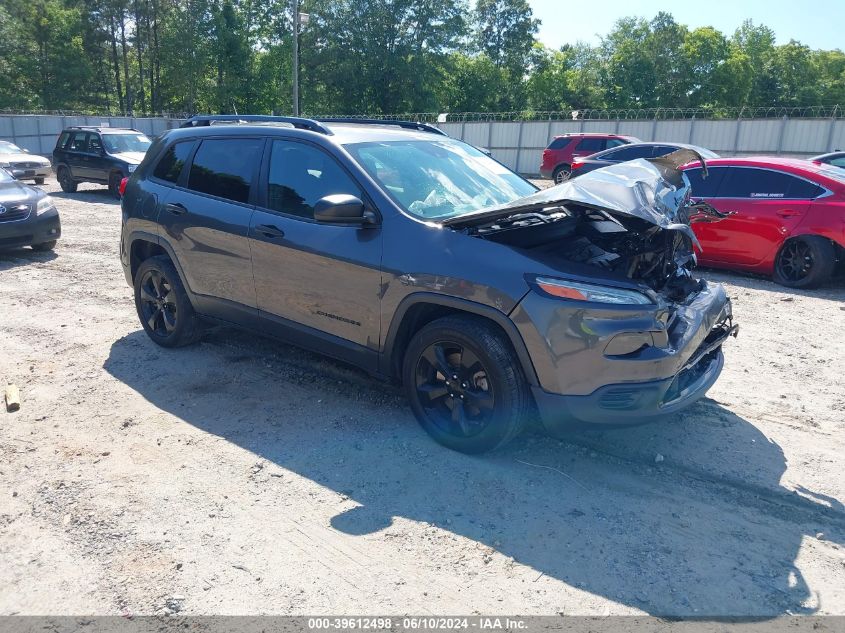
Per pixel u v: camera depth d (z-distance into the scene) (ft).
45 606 8.60
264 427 13.57
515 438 12.95
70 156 60.29
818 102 261.85
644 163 13.67
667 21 240.12
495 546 9.82
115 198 57.47
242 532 10.12
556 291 10.77
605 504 10.94
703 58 240.73
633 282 11.25
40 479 11.60
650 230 11.89
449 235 12.05
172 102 225.56
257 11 208.23
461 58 230.27
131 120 133.59
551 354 10.81
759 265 28.04
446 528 10.25
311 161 14.20
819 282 26.45
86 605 8.61
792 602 8.71
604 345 10.62
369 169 13.43
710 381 13.08
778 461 12.39
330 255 13.28
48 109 193.77
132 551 9.66
